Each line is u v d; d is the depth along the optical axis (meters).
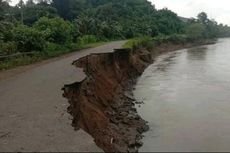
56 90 18.14
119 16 103.94
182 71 43.28
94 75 26.08
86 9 103.25
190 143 16.28
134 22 98.62
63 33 40.59
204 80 35.75
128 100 26.34
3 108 15.01
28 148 10.90
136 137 16.73
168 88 31.33
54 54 35.59
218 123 19.75
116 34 77.12
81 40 49.56
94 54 31.64
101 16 95.31
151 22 107.19
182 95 27.97
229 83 33.66
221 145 16.09
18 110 14.70
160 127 18.98
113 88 28.22
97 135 14.27
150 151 15.09
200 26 131.50
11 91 18.22
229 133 17.86
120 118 19.98
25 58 30.09
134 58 44.25
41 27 39.84
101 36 69.88
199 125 19.36
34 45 33.28
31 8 83.44
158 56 67.69
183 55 69.88
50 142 11.41
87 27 68.06
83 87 20.19
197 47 100.56
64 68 26.02
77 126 13.42
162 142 16.36
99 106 20.39
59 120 13.50
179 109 23.19
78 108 16.17
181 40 103.38
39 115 14.06
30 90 18.31
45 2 95.81
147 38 71.00
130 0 129.12
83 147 11.09
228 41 142.00
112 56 34.12
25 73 24.23
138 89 31.45
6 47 29.45
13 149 10.81
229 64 50.72
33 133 12.16
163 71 43.91
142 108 23.73
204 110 22.88
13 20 48.88
